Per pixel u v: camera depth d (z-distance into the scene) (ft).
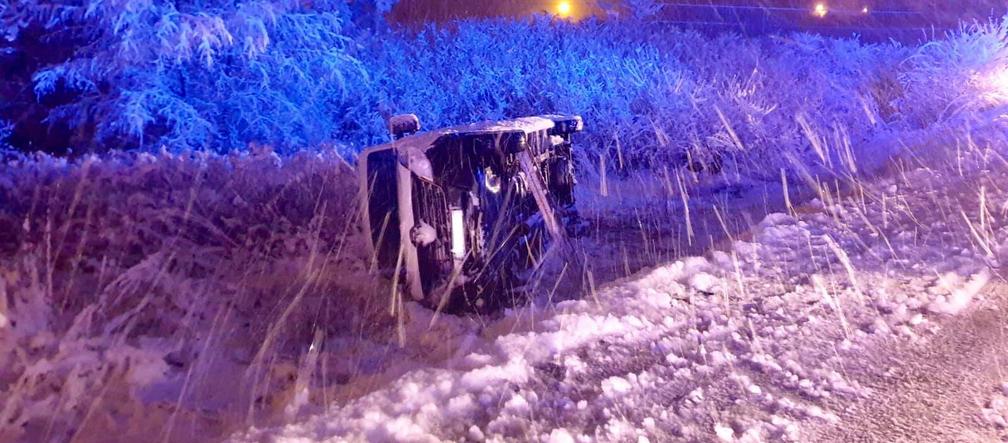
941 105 42.16
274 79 44.91
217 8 42.47
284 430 12.01
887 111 45.78
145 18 40.96
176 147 41.42
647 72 46.50
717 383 14.10
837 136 39.78
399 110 45.68
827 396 13.58
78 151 44.45
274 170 28.35
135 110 40.63
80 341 15.48
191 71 43.78
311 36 44.75
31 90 46.68
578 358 15.16
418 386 13.55
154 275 20.42
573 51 48.88
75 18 42.93
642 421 12.66
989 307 17.21
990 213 23.76
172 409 13.62
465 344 16.81
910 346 15.61
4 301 16.17
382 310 19.77
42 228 22.84
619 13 68.33
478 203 19.94
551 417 12.76
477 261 19.86
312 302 20.06
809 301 18.30
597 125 42.75
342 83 44.45
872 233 23.47
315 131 43.93
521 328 16.98
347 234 24.43
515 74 46.47
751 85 45.44
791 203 30.50
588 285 21.27
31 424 12.73
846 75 48.42
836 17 82.17
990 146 32.19
